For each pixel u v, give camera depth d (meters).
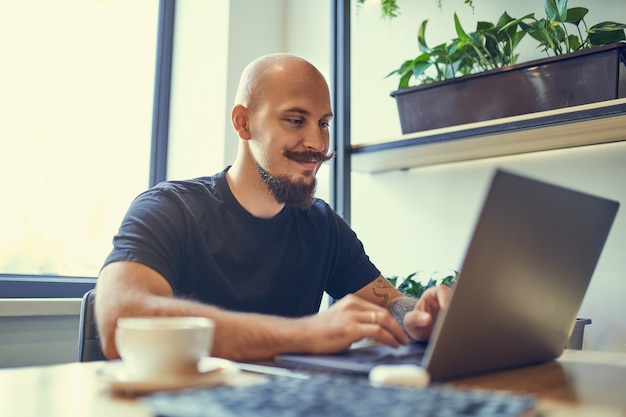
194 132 2.32
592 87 1.51
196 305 0.88
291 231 1.47
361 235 2.24
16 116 1.99
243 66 2.34
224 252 1.35
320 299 1.53
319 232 1.52
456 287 0.65
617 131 1.58
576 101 1.53
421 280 2.07
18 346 1.72
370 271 1.58
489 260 0.66
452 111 1.74
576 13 1.70
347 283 1.59
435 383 0.69
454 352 0.69
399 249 2.14
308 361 0.76
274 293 1.41
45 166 2.05
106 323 0.88
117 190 2.25
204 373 0.64
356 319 0.83
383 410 0.46
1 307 1.66
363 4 2.32
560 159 1.82
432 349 0.66
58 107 2.10
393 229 2.16
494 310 0.71
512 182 0.65
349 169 1.87
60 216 2.09
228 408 0.46
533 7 1.92
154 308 0.85
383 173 2.21
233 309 1.34
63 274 2.08
